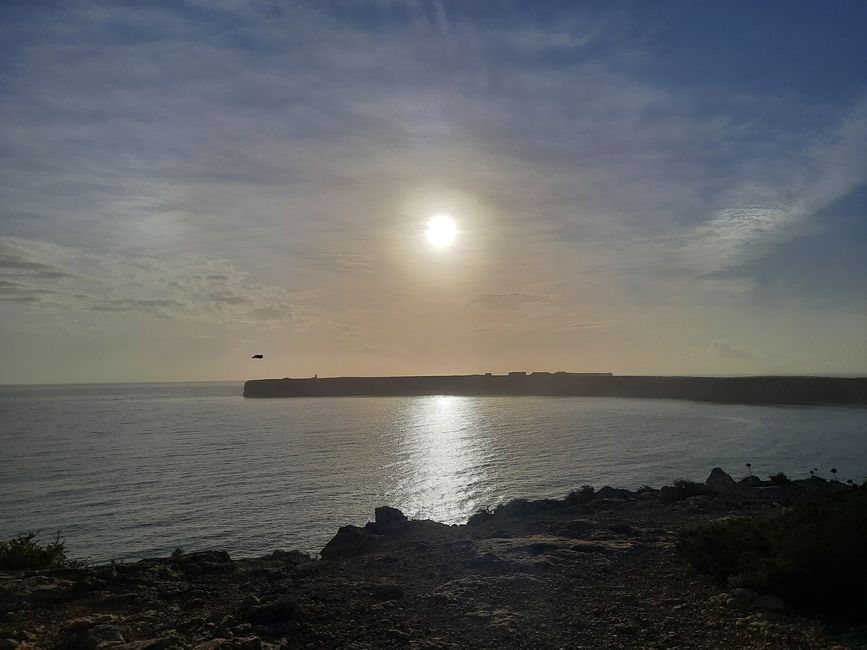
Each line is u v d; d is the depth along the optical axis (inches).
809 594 348.2
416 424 4938.5
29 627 341.7
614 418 5147.6
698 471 2305.6
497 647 304.2
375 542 649.6
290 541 1428.4
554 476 2288.4
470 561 484.4
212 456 3085.6
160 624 344.2
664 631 321.4
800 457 2659.9
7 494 2098.9
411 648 301.4
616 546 524.1
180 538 1483.8
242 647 295.3
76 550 1380.4
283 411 6894.7
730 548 431.8
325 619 349.4
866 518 367.2
